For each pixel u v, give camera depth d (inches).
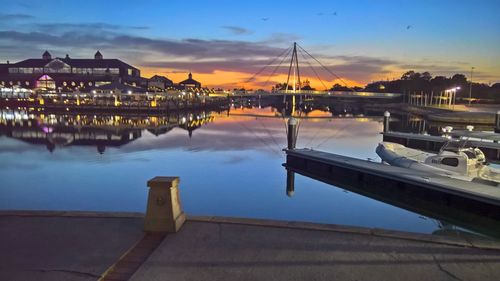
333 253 265.3
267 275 234.1
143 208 612.1
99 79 5339.6
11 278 229.3
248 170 954.7
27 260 254.1
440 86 5979.3
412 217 605.9
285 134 1953.7
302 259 256.2
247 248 274.1
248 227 315.0
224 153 1258.0
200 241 287.0
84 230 308.3
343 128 2315.5
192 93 4968.0
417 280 227.3
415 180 673.6
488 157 1193.4
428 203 658.2
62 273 236.1
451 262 250.7
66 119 2913.4
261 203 650.2
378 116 3649.1
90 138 1700.3
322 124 2640.3
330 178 877.2
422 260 253.6
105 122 2664.9
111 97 4136.3
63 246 277.1
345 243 281.9
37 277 230.7
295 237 294.0
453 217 613.9
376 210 635.5
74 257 259.0
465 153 745.6
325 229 308.3
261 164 1048.2
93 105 3636.8
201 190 731.4
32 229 309.4
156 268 244.1
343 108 5969.5
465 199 600.7
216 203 641.0
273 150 1349.7
